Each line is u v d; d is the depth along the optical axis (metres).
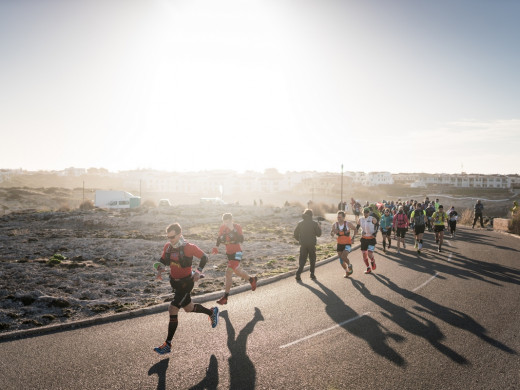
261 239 18.38
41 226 23.05
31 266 10.00
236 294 7.97
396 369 4.39
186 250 4.93
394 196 114.50
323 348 5.01
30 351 4.91
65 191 86.94
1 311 6.31
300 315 6.45
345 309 6.80
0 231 19.42
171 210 31.81
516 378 4.19
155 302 7.17
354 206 23.30
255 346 5.08
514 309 6.82
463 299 7.51
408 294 7.91
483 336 5.46
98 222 24.22
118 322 6.13
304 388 3.95
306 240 9.39
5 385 3.99
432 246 15.94
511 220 22.17
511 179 137.88
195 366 4.48
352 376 4.22
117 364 4.52
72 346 5.09
